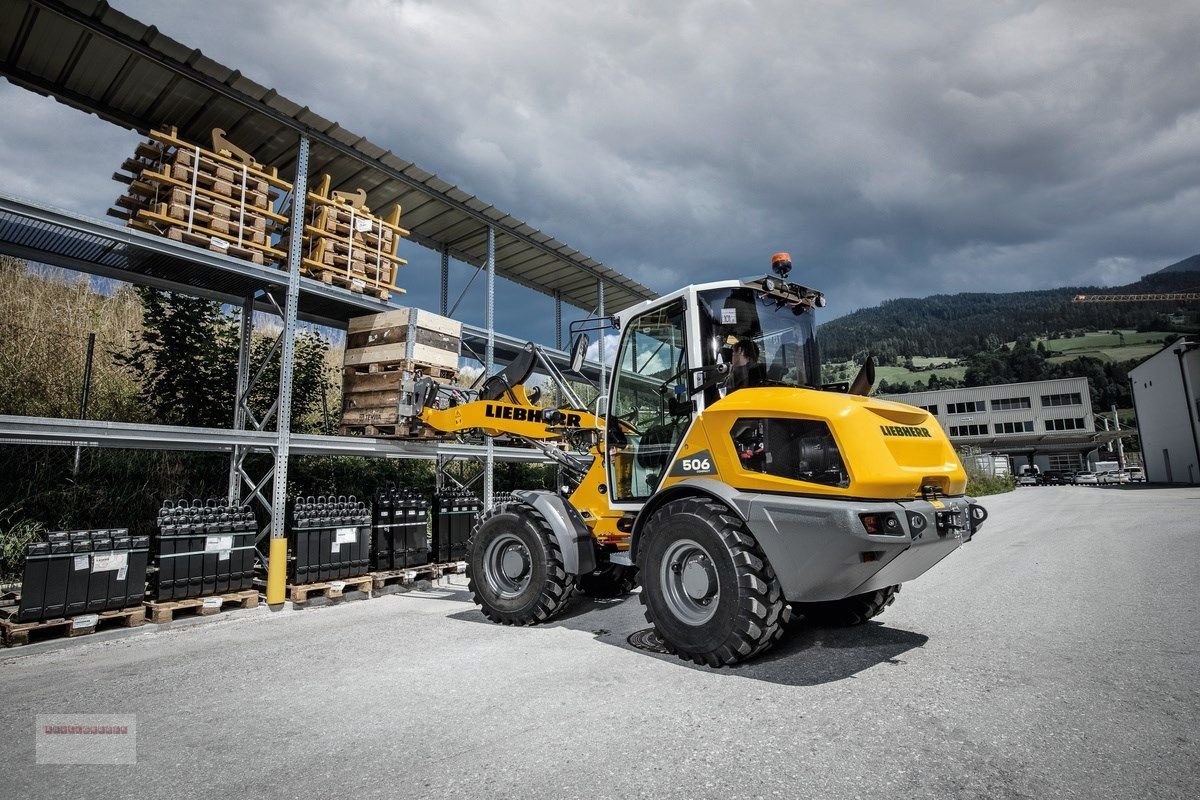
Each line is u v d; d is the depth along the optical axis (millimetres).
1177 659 3406
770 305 4648
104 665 4051
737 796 1992
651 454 4719
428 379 6621
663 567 3826
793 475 3518
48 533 4785
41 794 2207
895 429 3566
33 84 6141
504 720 2760
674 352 4531
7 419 4863
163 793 2188
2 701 3305
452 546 7781
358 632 4789
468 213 9398
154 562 6320
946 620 4566
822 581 3293
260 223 6664
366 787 2158
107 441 5789
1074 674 3195
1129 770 2125
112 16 5402
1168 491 23125
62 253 6520
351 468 10586
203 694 3338
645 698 2996
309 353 10602
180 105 6617
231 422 9086
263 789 2180
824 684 3143
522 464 14305
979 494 27578
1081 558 7355
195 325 8969
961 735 2445
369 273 7855
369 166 7922
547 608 4715
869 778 2092
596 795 2029
